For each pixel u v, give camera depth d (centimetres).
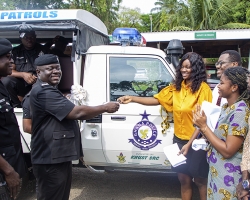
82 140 358
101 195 396
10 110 227
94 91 358
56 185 260
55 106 249
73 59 340
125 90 359
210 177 231
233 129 205
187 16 1831
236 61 276
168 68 353
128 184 434
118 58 360
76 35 348
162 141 346
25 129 302
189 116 291
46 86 255
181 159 279
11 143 228
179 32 846
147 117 347
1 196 201
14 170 212
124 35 366
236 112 206
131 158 355
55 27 344
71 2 1791
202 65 294
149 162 355
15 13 360
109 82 359
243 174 201
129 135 350
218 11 1694
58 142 252
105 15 1836
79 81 360
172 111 316
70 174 283
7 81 382
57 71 264
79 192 406
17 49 418
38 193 265
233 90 214
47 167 255
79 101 352
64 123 256
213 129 248
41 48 425
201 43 918
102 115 353
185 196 309
